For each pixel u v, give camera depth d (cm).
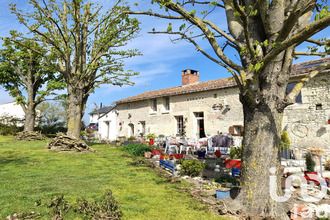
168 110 1695
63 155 1030
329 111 974
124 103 2158
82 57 1304
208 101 1432
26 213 379
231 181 627
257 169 438
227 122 1320
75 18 1220
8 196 456
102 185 567
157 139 1627
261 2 436
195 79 1823
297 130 1064
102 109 3375
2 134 2209
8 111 3494
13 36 1229
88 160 928
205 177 700
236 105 1287
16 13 1221
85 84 1316
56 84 1778
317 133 999
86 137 2370
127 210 417
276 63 448
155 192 531
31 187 524
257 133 448
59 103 3678
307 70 1038
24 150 1146
